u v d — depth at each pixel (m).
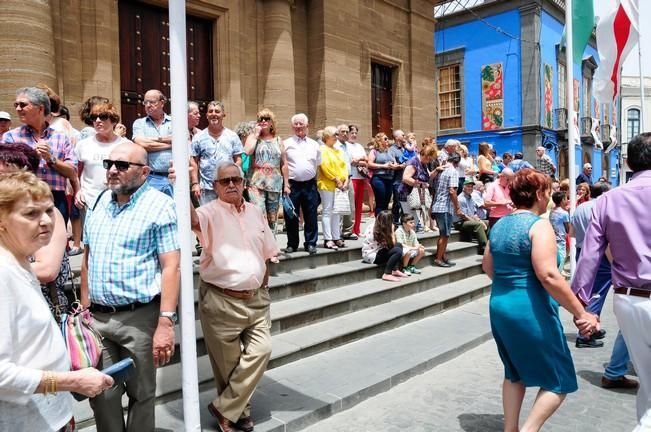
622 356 4.15
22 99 4.03
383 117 13.16
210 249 3.34
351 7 11.40
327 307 5.57
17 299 1.71
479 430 3.55
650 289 2.81
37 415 1.77
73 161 4.38
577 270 3.13
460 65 24.11
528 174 3.09
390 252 6.93
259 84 10.00
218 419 3.36
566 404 3.95
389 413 3.85
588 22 7.21
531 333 2.86
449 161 7.90
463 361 4.99
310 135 10.92
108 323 2.77
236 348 3.38
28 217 1.77
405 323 5.94
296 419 3.55
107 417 2.79
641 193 2.90
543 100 22.45
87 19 7.48
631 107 39.06
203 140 5.58
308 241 6.67
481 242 9.10
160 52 8.62
